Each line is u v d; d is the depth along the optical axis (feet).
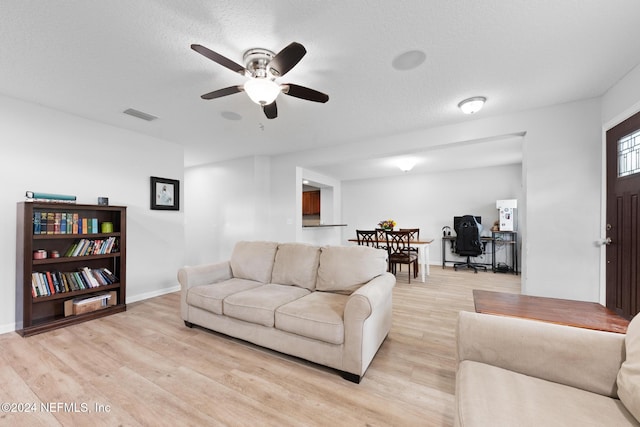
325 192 24.08
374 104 8.73
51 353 6.89
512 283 14.83
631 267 6.85
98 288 9.55
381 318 6.91
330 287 7.84
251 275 9.30
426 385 5.71
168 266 12.76
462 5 4.74
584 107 8.36
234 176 16.42
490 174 19.42
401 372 6.19
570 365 3.57
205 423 4.60
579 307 5.65
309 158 14.42
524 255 9.21
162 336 7.97
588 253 8.26
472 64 6.55
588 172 8.29
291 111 9.31
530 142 9.07
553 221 8.70
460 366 4.06
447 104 8.73
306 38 5.60
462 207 20.35
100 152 10.43
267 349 7.25
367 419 4.73
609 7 4.74
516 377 3.63
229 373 6.10
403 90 7.82
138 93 8.00
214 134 11.90
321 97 6.48
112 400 5.14
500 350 3.94
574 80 7.25
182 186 13.48
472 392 3.28
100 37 5.53
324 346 6.04
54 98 8.36
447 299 11.80
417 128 11.03
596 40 5.64
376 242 16.28
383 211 23.39
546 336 3.77
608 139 7.84
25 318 7.86
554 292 8.65
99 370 6.14
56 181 9.27
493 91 7.88
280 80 7.29
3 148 8.19
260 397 5.29
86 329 8.43
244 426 4.55
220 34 5.48
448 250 20.77
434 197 21.33
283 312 6.49
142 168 11.82
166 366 6.34
